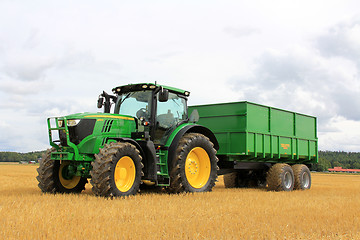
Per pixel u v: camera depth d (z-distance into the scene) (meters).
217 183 18.12
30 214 5.41
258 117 11.86
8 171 35.53
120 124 8.74
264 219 5.68
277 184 11.89
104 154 7.57
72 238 4.16
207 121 12.24
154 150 8.60
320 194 11.03
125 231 4.52
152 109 9.14
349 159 163.50
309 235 4.79
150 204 6.81
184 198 7.98
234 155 11.59
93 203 6.66
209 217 5.72
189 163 9.46
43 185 8.77
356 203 8.30
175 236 4.44
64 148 8.34
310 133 14.69
